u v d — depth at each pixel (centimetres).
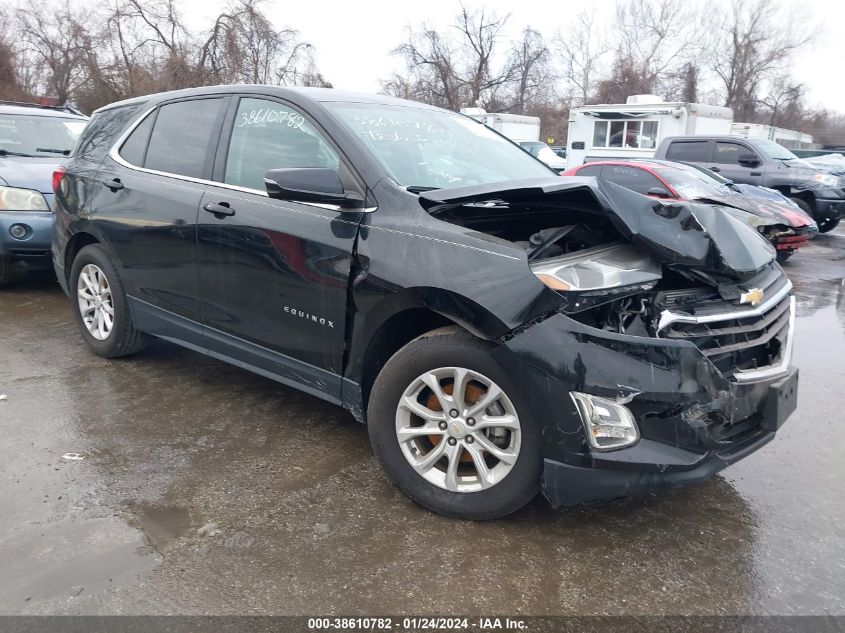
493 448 286
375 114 376
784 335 317
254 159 374
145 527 289
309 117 356
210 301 388
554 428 265
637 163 995
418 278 288
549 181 312
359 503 313
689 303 284
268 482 329
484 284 272
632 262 283
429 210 302
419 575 264
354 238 314
